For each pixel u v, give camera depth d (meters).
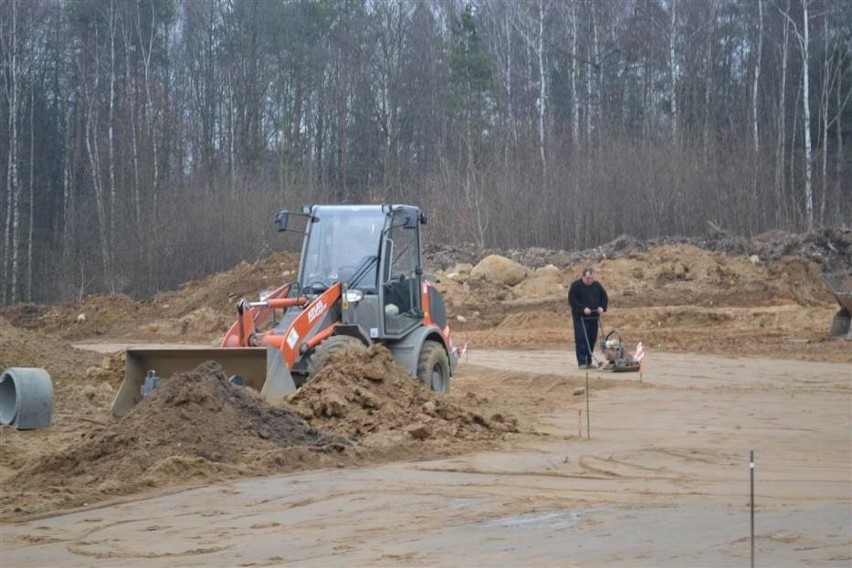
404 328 19.14
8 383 17.73
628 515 10.63
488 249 49.50
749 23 69.81
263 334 17.45
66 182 68.62
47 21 73.94
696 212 50.53
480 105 68.81
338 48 75.31
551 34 69.38
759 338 32.59
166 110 69.06
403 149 73.88
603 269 42.25
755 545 9.23
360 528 10.38
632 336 33.81
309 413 15.70
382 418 15.90
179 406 14.23
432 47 74.25
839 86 63.22
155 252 57.12
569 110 70.69
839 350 29.47
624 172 51.41
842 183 63.22
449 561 9.00
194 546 9.91
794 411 18.89
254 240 56.00
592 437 16.16
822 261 42.75
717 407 19.52
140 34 69.88
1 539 10.41
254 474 13.14
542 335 35.25
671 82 61.59
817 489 12.09
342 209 19.56
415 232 19.97
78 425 17.64
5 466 14.52
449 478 12.87
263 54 74.25
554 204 51.25
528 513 10.85
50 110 75.12
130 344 41.25
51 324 47.81
